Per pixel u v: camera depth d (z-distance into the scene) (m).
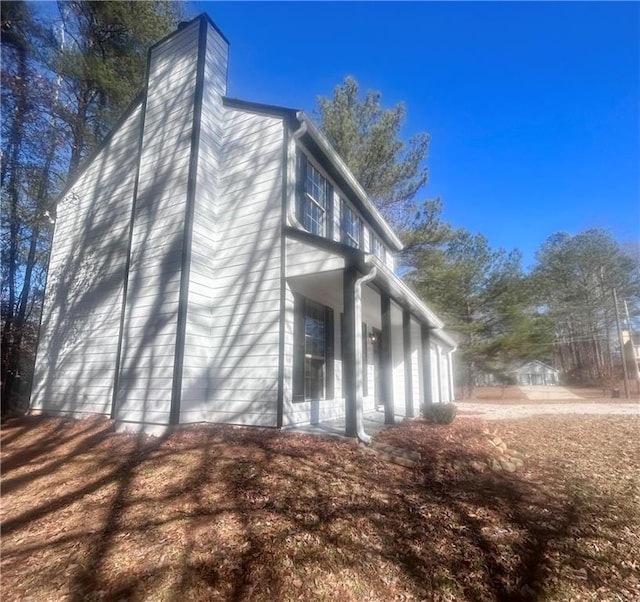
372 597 2.63
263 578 2.75
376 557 3.03
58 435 7.05
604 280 34.91
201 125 7.52
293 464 4.71
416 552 3.12
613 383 29.05
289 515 3.55
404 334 9.13
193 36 8.04
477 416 10.97
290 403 6.70
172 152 7.62
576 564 3.04
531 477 4.95
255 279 7.04
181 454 5.17
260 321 6.83
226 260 7.40
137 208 7.82
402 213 18.45
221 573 2.79
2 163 9.82
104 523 3.56
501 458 5.45
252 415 6.55
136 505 3.86
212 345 7.17
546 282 24.56
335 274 6.48
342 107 16.48
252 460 4.82
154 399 6.56
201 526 3.38
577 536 3.45
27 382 12.11
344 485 4.23
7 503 4.25
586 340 36.94
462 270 21.58
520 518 3.74
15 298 11.95
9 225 10.71
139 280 7.36
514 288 22.98
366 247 11.46
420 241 18.22
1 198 10.18
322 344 8.30
